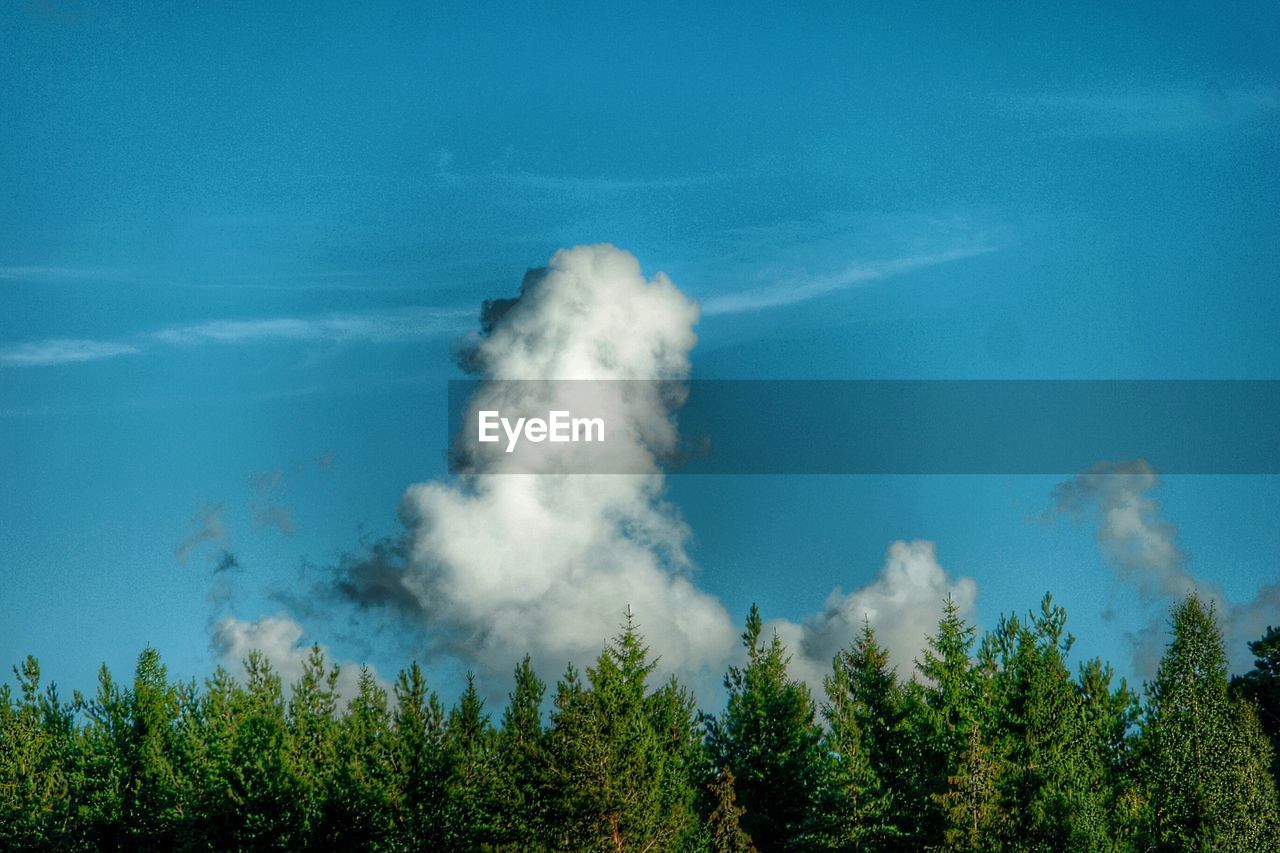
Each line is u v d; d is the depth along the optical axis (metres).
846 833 53.72
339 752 55.66
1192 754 55.59
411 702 54.56
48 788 56.25
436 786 52.53
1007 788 52.75
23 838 55.12
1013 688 57.31
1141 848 53.88
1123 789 56.12
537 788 52.34
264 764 54.12
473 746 54.75
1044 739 55.78
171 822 55.03
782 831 57.22
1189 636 57.78
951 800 52.62
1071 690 57.00
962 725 54.56
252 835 52.47
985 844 51.09
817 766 57.28
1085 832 50.34
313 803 52.41
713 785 54.00
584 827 50.78
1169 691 57.19
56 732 58.38
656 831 51.56
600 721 52.72
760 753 58.16
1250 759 55.44
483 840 52.16
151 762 56.62
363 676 57.28
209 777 54.56
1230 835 53.94
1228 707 56.62
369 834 51.56
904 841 54.72
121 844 56.25
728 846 52.62
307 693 58.75
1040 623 58.72
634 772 52.16
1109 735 58.19
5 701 57.72
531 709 56.91
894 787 57.59
